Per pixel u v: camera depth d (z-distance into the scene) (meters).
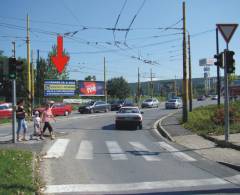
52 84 68.50
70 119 37.78
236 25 16.70
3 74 18.33
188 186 9.66
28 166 11.21
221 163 13.05
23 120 19.16
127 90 108.00
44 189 9.24
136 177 10.76
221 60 17.05
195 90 159.12
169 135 22.09
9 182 8.77
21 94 70.06
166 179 10.50
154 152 15.93
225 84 17.05
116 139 20.81
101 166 12.47
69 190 9.21
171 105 59.12
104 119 37.59
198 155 15.03
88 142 19.11
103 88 84.56
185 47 28.17
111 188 9.44
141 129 27.19
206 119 27.38
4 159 11.85
